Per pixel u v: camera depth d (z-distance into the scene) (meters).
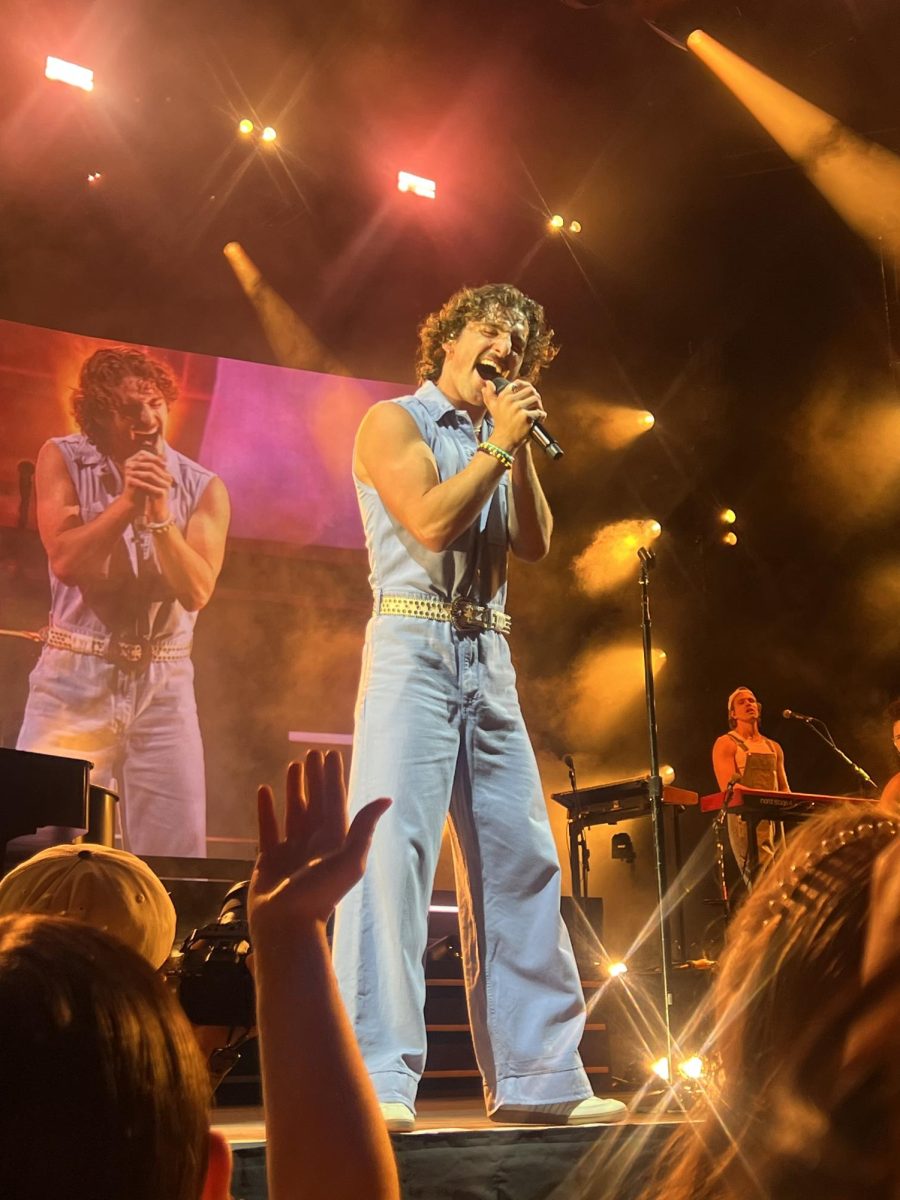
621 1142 2.29
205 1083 0.56
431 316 2.93
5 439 7.02
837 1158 0.57
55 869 1.35
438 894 5.29
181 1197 0.53
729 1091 0.64
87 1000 0.52
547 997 2.53
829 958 0.59
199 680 7.55
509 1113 2.47
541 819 2.65
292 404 7.77
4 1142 0.49
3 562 6.90
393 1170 0.82
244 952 1.36
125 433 7.25
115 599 7.05
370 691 2.57
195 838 7.03
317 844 0.90
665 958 3.76
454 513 2.44
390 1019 2.34
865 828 0.66
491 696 2.65
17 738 6.76
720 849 5.68
